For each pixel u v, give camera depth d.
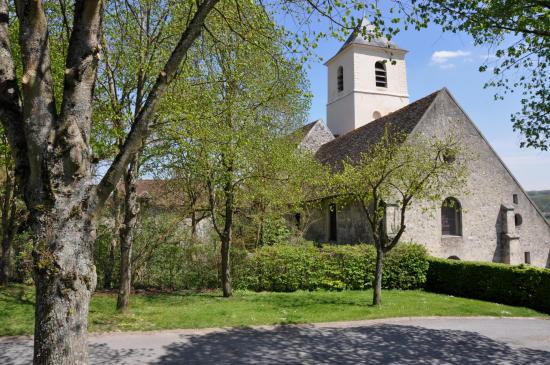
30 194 4.00
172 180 16.86
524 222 21.81
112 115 9.86
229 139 11.60
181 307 12.55
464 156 20.55
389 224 18.48
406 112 22.41
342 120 34.59
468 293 16.53
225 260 14.87
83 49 4.18
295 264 16.67
